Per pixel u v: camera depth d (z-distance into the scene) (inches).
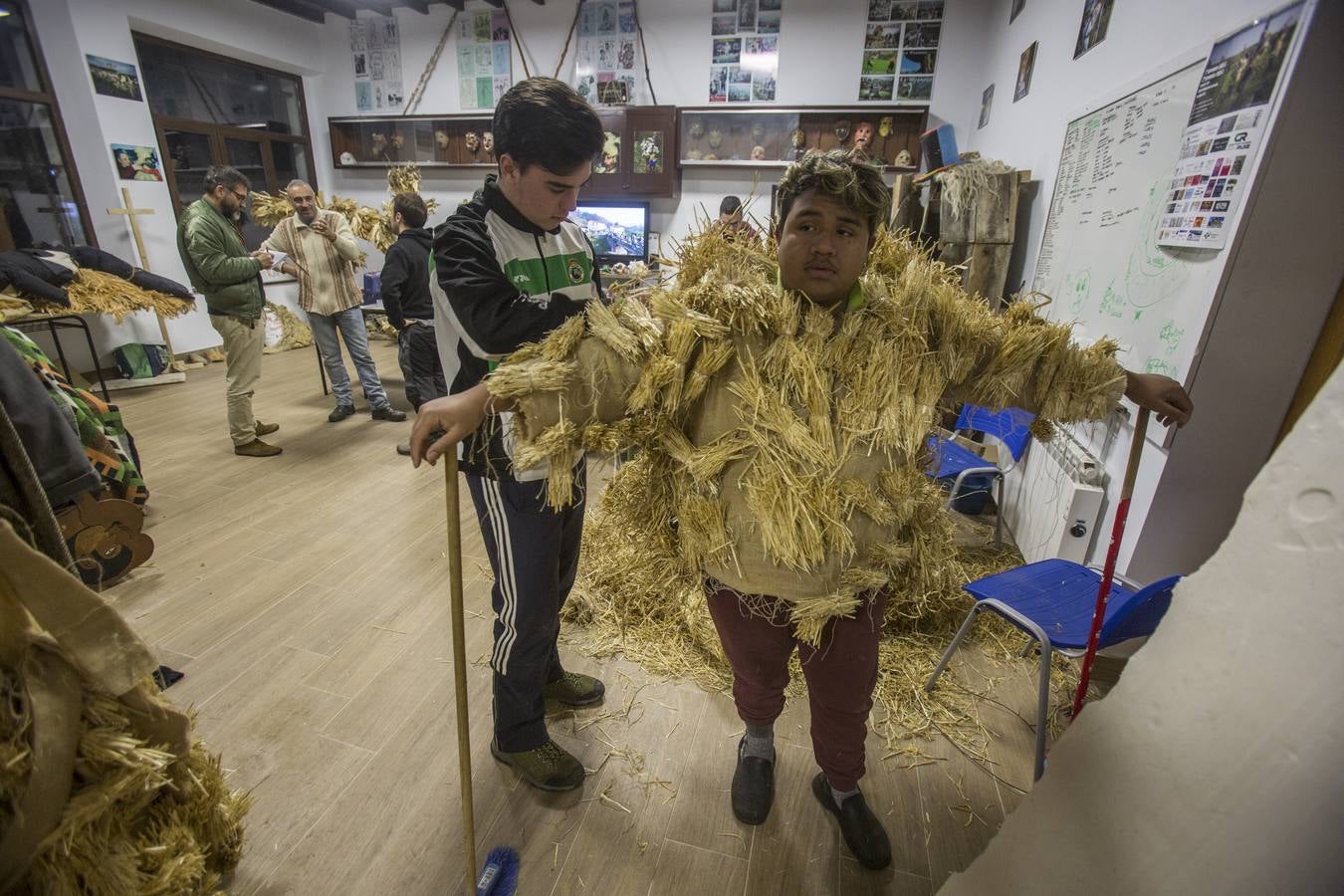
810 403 37.5
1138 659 23.6
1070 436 86.7
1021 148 123.9
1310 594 18.1
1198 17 64.2
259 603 83.0
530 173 42.4
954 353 41.3
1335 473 17.5
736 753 62.2
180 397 175.8
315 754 60.0
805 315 39.0
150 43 193.6
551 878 49.7
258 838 51.8
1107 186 81.0
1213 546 66.8
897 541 44.5
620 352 36.5
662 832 53.6
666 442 40.6
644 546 53.0
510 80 215.8
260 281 130.3
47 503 34.7
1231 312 57.6
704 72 196.4
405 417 161.0
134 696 34.0
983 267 114.2
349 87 235.3
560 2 202.1
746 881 49.8
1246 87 54.9
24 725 28.5
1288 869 19.5
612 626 80.0
